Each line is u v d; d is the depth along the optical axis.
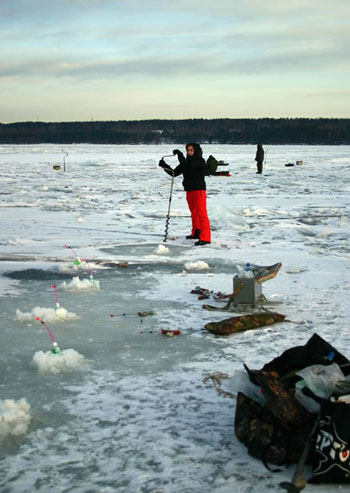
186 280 8.05
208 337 5.45
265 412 3.38
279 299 6.91
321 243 11.60
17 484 2.96
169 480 3.00
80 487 2.93
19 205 19.55
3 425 3.55
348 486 2.95
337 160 63.94
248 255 10.08
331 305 6.64
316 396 3.18
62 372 4.54
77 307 6.53
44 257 9.77
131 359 4.83
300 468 2.78
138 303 6.74
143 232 13.20
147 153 98.69
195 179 11.20
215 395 4.10
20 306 6.56
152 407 3.89
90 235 12.64
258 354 4.95
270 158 71.62
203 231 11.29
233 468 3.13
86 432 3.53
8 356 4.89
